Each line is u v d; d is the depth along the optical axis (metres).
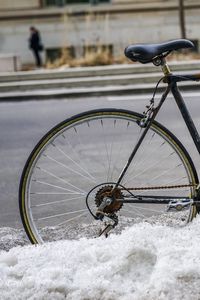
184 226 4.00
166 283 3.21
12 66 17.70
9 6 24.12
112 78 14.41
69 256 3.62
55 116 11.38
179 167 5.41
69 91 13.77
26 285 3.34
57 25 23.89
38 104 13.01
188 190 4.16
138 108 11.77
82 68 15.83
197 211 4.06
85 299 3.24
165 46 3.93
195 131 4.03
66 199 5.25
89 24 22.73
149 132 4.13
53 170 6.62
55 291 3.29
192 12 23.58
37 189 5.86
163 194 4.82
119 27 23.84
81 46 21.52
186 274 3.25
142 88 13.51
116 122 4.24
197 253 3.41
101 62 17.64
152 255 3.44
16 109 12.49
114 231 4.41
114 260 3.45
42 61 24.03
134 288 3.27
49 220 5.00
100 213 4.00
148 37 23.92
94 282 3.30
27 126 10.49
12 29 24.16
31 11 24.03
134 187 4.15
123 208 4.51
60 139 5.33
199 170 6.20
